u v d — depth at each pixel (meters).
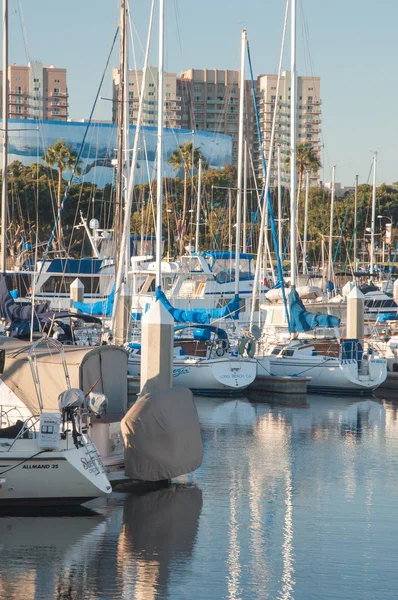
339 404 39.53
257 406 38.34
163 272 52.97
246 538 18.41
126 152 44.75
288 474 24.38
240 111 51.75
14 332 35.28
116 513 20.02
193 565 16.67
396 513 20.48
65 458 19.39
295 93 46.78
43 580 15.70
